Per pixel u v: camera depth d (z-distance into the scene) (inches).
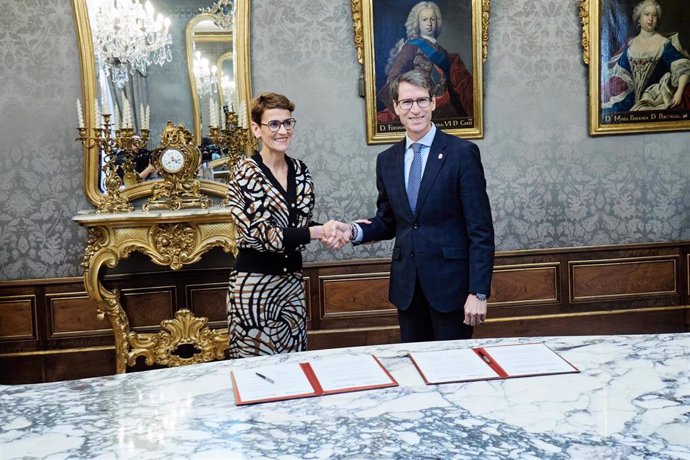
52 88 190.2
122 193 191.3
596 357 78.0
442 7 198.7
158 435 59.7
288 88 199.2
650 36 206.8
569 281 211.2
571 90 207.8
